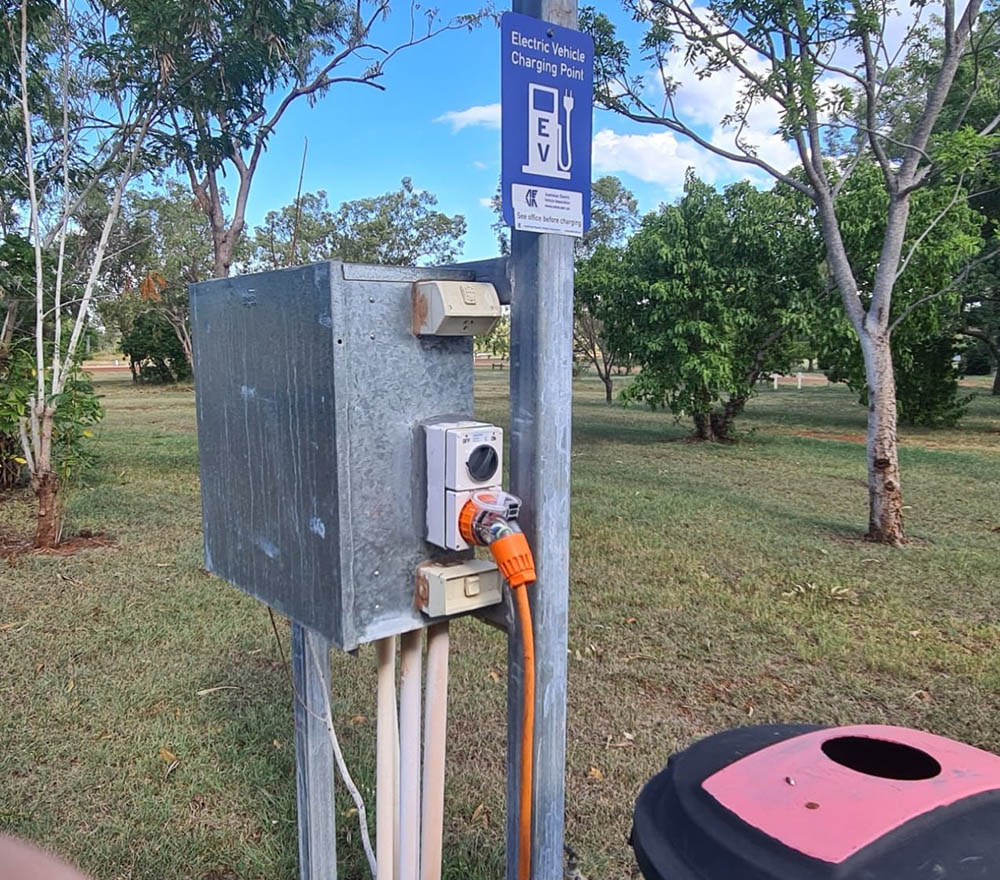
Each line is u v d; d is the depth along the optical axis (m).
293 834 2.34
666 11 5.76
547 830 1.39
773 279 10.88
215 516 1.75
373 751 2.83
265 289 1.42
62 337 6.22
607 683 3.40
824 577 4.93
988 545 5.79
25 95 5.05
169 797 2.52
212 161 6.27
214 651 3.66
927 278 9.81
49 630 3.90
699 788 1.14
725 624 4.10
